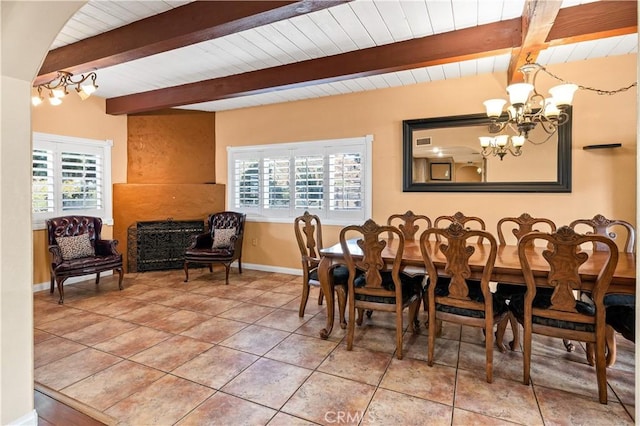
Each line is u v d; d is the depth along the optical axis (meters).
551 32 2.58
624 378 2.31
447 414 1.94
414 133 4.34
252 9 2.31
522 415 1.93
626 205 3.51
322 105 4.90
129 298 4.01
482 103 4.00
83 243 4.28
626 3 2.43
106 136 5.04
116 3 2.52
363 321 3.34
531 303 2.21
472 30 2.89
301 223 5.05
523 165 3.85
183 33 2.58
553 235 2.08
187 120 5.57
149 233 5.25
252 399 2.08
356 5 2.55
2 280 1.70
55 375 2.34
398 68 3.22
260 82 3.85
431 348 2.47
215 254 4.66
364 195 4.67
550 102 2.66
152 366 2.46
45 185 4.39
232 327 3.17
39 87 3.71
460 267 2.36
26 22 1.64
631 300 2.52
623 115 3.47
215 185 5.61
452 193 4.19
